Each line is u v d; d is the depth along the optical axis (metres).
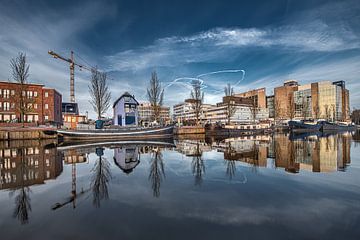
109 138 36.41
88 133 35.06
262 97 137.75
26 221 5.30
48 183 8.86
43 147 24.50
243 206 6.11
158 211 5.84
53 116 53.47
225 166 12.21
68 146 25.55
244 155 16.61
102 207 6.17
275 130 68.94
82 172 10.97
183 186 8.23
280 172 10.47
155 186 8.28
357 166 11.82
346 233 4.53
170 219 5.33
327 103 124.50
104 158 15.81
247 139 35.47
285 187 7.90
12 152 19.80
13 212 5.87
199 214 5.61
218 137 42.47
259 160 14.16
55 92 56.03
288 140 32.09
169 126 42.16
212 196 7.00
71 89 77.50
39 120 51.03
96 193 7.46
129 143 29.67
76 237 4.52
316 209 5.81
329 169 11.07
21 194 7.45
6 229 4.90
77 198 6.96
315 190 7.49
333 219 5.20
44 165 13.07
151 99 52.38
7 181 9.23
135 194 7.32
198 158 15.38
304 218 5.28
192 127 50.69
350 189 7.57
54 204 6.45
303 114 120.94
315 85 129.12
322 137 39.06
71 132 34.28
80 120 65.75
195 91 56.72
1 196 7.25
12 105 48.12
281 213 5.59
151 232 4.68
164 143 29.31
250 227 4.86
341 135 46.47
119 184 8.61
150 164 13.19
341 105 129.50
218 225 4.98
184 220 5.26
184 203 6.41
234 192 7.39
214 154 17.41
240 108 116.94
